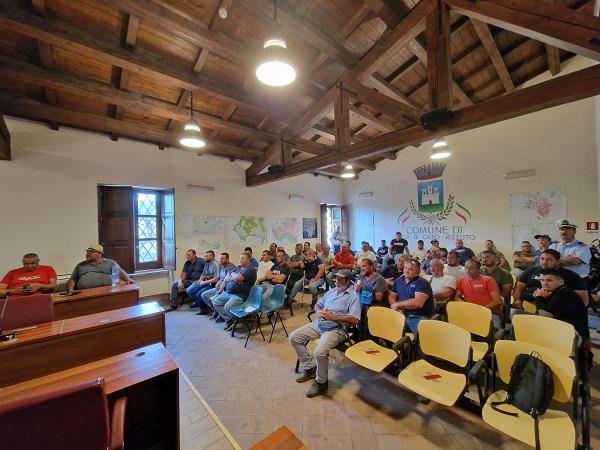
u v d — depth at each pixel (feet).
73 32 9.18
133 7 8.66
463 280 9.54
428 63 9.59
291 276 16.30
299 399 7.07
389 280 12.44
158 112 13.34
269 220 22.07
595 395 6.76
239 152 18.92
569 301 7.07
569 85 6.87
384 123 18.78
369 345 7.66
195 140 11.71
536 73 16.53
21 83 11.22
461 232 20.61
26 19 8.36
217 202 18.85
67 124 13.19
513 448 5.32
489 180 19.33
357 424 6.12
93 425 3.23
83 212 13.75
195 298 15.15
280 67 8.12
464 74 16.05
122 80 11.75
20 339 6.24
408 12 10.93
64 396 2.99
